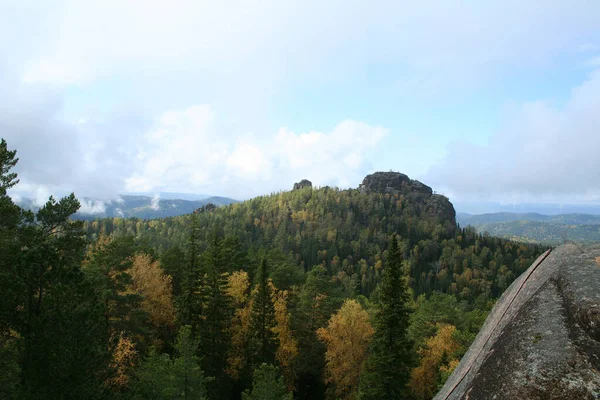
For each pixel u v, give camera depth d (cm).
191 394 1745
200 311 2742
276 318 3206
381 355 2033
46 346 1032
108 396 1227
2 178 1355
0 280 1058
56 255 1141
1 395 973
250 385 2862
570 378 263
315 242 14612
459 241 16225
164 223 15588
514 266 13825
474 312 3853
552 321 314
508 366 302
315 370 3394
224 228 14450
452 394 373
